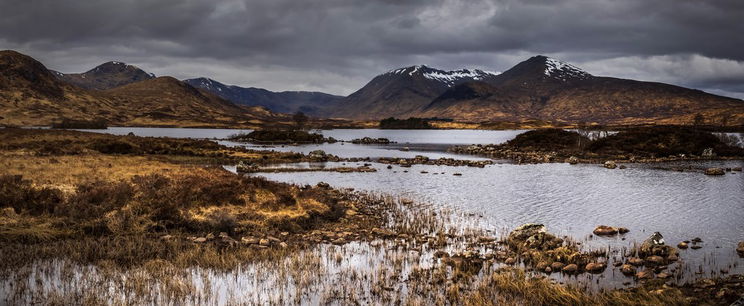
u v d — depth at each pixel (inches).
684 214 1353.3
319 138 6373.0
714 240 1045.2
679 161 3228.3
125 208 1046.4
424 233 1073.5
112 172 1496.1
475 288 714.2
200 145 3479.3
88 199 1075.9
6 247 841.5
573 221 1249.4
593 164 3036.4
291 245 936.3
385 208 1390.3
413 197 1632.6
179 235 958.4
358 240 995.3
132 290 676.1
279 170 2516.0
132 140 3238.2
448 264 833.5
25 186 1149.7
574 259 851.4
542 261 837.8
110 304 627.2
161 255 836.6
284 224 1074.7
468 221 1229.7
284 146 4985.2
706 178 2249.0
